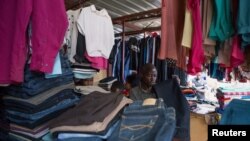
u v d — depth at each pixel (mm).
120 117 1065
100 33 1711
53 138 1032
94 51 1657
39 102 1144
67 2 2709
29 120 1120
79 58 1629
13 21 1129
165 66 2596
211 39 1326
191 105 2533
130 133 935
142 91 1658
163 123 910
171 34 1352
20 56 1065
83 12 1640
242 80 2365
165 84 1568
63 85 1311
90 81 1977
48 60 1088
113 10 3303
